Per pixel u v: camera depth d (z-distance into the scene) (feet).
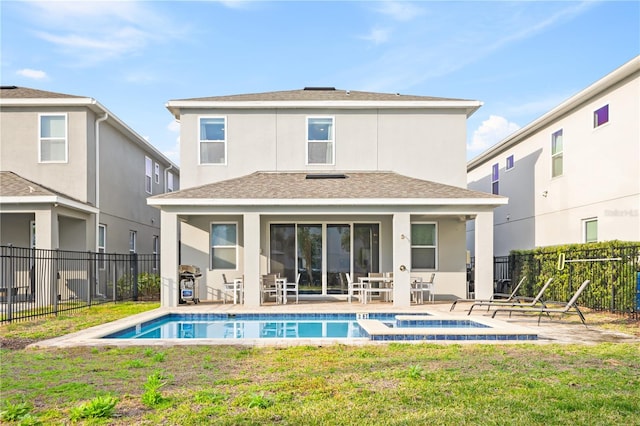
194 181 57.06
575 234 54.19
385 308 45.96
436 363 21.86
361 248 57.41
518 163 70.03
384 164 57.93
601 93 49.32
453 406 15.64
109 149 64.85
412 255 56.59
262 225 57.00
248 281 47.70
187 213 47.96
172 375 20.16
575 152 54.29
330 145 58.03
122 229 69.62
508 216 73.72
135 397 17.02
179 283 52.08
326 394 17.04
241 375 20.15
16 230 57.82
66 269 56.85
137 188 76.23
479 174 88.17
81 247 57.72
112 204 65.87
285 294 51.26
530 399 16.24
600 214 49.37
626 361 22.07
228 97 58.75
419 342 27.84
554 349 25.34
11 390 18.13
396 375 19.48
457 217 56.39
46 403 16.57
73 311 44.78
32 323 36.63
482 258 48.03
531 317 39.55
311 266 57.21
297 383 18.43
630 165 44.68
